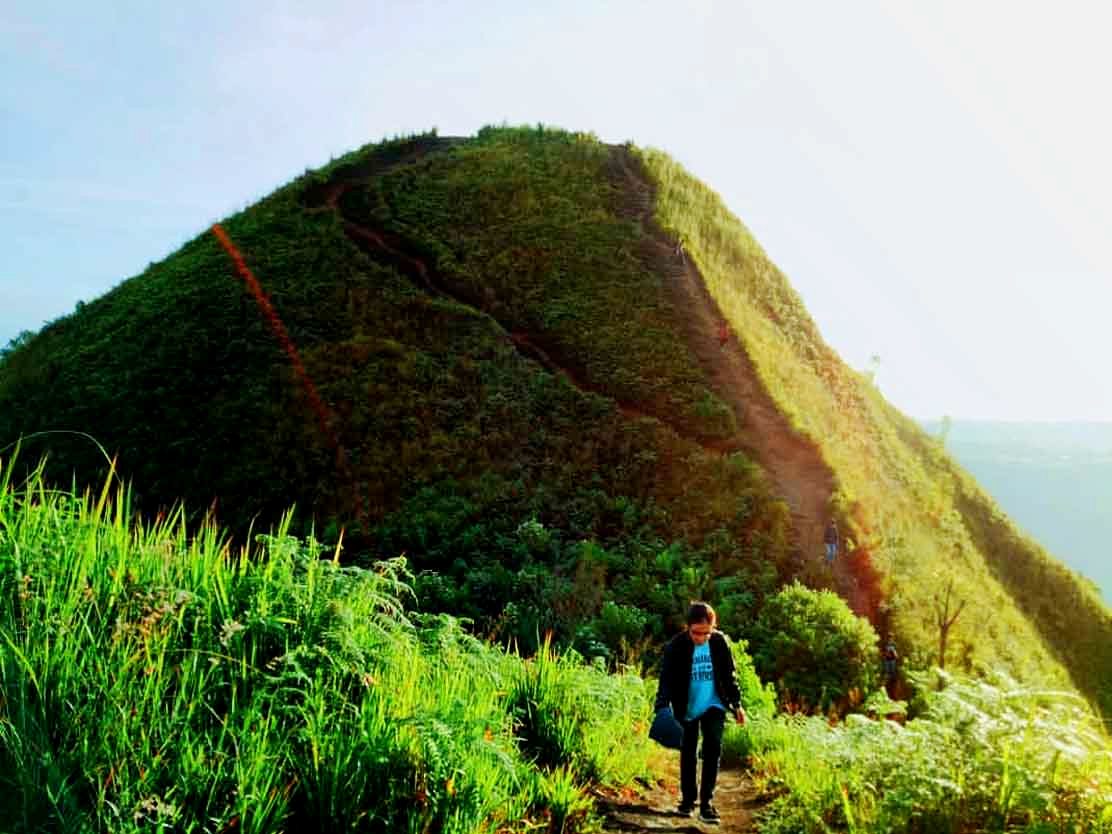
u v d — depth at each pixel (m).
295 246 50.06
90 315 50.75
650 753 7.95
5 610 3.69
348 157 62.84
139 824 3.12
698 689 6.11
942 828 4.25
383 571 5.53
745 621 20.22
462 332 41.44
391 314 43.16
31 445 36.62
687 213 53.31
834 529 24.52
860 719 6.71
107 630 3.89
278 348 41.03
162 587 4.20
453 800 4.18
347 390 37.62
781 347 44.59
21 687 3.29
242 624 4.31
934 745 4.64
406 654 5.18
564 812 5.07
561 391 36.16
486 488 31.17
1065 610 42.09
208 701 3.83
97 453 35.62
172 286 48.16
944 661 21.08
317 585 4.94
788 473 29.83
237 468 34.09
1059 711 4.55
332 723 4.17
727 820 6.13
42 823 2.94
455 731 4.46
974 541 42.44
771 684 13.72
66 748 3.27
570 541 27.36
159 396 38.47
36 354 49.41
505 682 6.81
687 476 29.88
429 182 56.66
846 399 46.56
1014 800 4.09
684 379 36.12
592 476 31.12
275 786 3.61
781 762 8.16
